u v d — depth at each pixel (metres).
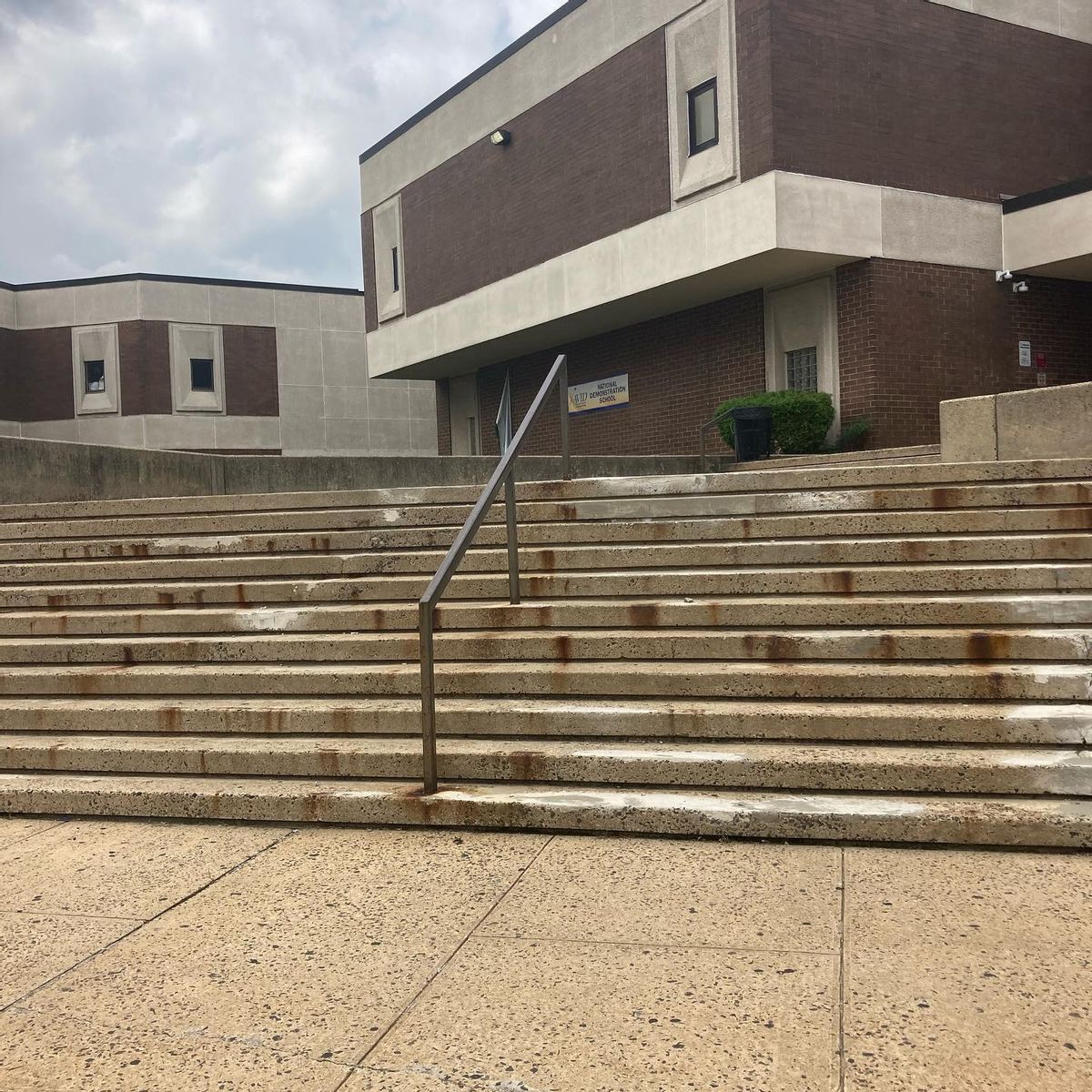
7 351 32.75
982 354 15.16
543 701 4.85
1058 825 3.66
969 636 4.71
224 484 11.35
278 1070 2.45
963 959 2.84
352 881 3.68
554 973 2.88
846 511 6.18
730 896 3.37
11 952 3.17
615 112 16.81
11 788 4.68
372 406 35.44
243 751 4.71
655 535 6.17
